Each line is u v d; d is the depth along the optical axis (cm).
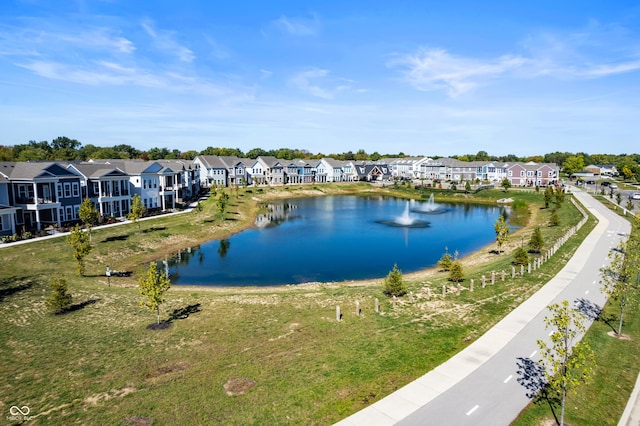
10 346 2241
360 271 4244
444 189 12325
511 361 1981
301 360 2048
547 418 1555
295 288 3584
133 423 1561
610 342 2194
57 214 5309
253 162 13638
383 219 7731
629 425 1519
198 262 4569
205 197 9644
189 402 1695
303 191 12438
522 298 2894
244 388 1795
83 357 2112
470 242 5691
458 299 2938
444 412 1588
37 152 11025
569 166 16388
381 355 2080
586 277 3344
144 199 7038
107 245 4719
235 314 2739
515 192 10844
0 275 3528
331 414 1596
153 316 2709
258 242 5641
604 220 6153
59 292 2761
